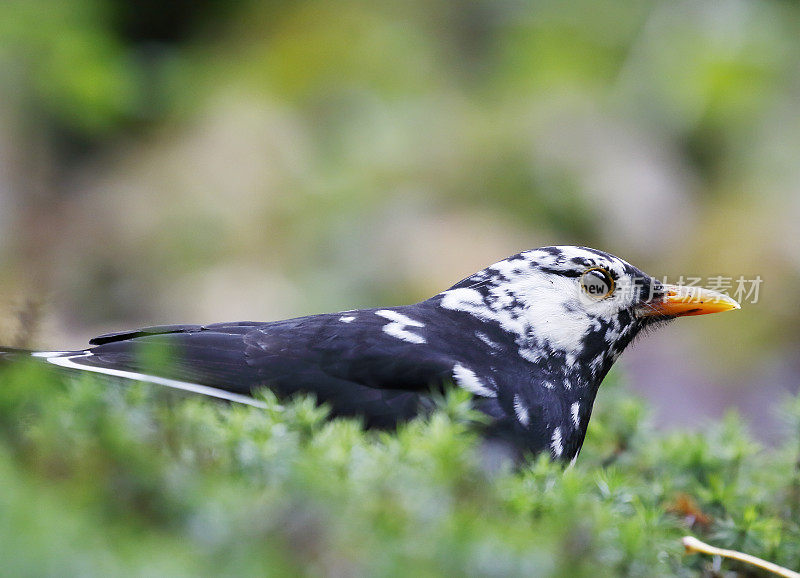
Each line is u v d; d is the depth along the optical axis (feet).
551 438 21.04
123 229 48.52
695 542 17.12
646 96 51.83
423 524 12.63
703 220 49.06
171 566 11.20
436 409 19.40
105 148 51.19
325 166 51.01
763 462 24.35
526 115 51.37
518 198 49.24
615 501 17.28
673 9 53.93
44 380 14.51
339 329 20.27
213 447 14.02
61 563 10.77
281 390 19.40
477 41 55.83
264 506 12.28
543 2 55.42
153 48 53.72
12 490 11.57
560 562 12.82
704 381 44.52
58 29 50.78
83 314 46.42
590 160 49.80
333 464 13.99
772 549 18.97
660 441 24.25
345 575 11.68
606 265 22.22
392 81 53.67
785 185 49.55
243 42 55.06
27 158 49.19
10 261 46.52
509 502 14.51
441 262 46.55
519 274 22.06
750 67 51.90
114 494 12.23
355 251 47.55
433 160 50.57
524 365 21.36
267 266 47.88
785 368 45.14
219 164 50.16
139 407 14.37
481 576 12.25
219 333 20.35
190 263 47.93
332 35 54.80
